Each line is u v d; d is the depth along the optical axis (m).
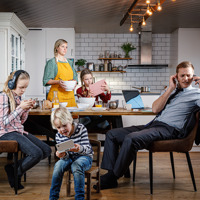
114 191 2.43
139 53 7.46
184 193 2.39
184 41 6.79
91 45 7.44
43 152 2.49
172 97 2.56
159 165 3.24
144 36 7.22
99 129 3.25
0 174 2.92
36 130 3.00
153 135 2.35
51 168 3.17
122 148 2.31
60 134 2.18
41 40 6.46
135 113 2.67
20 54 5.80
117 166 2.32
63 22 6.10
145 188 2.51
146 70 7.55
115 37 7.45
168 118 2.50
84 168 2.00
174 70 7.12
